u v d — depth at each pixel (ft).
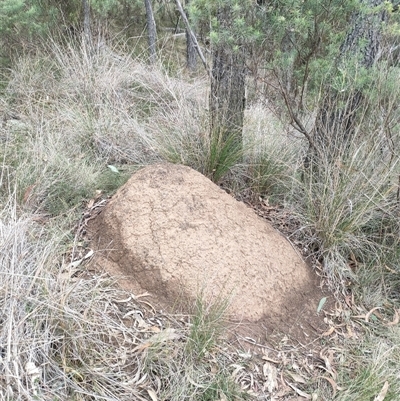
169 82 12.49
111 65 13.46
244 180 9.53
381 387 6.16
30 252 6.48
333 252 8.10
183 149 9.36
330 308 7.45
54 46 13.17
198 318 6.07
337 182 7.96
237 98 9.25
